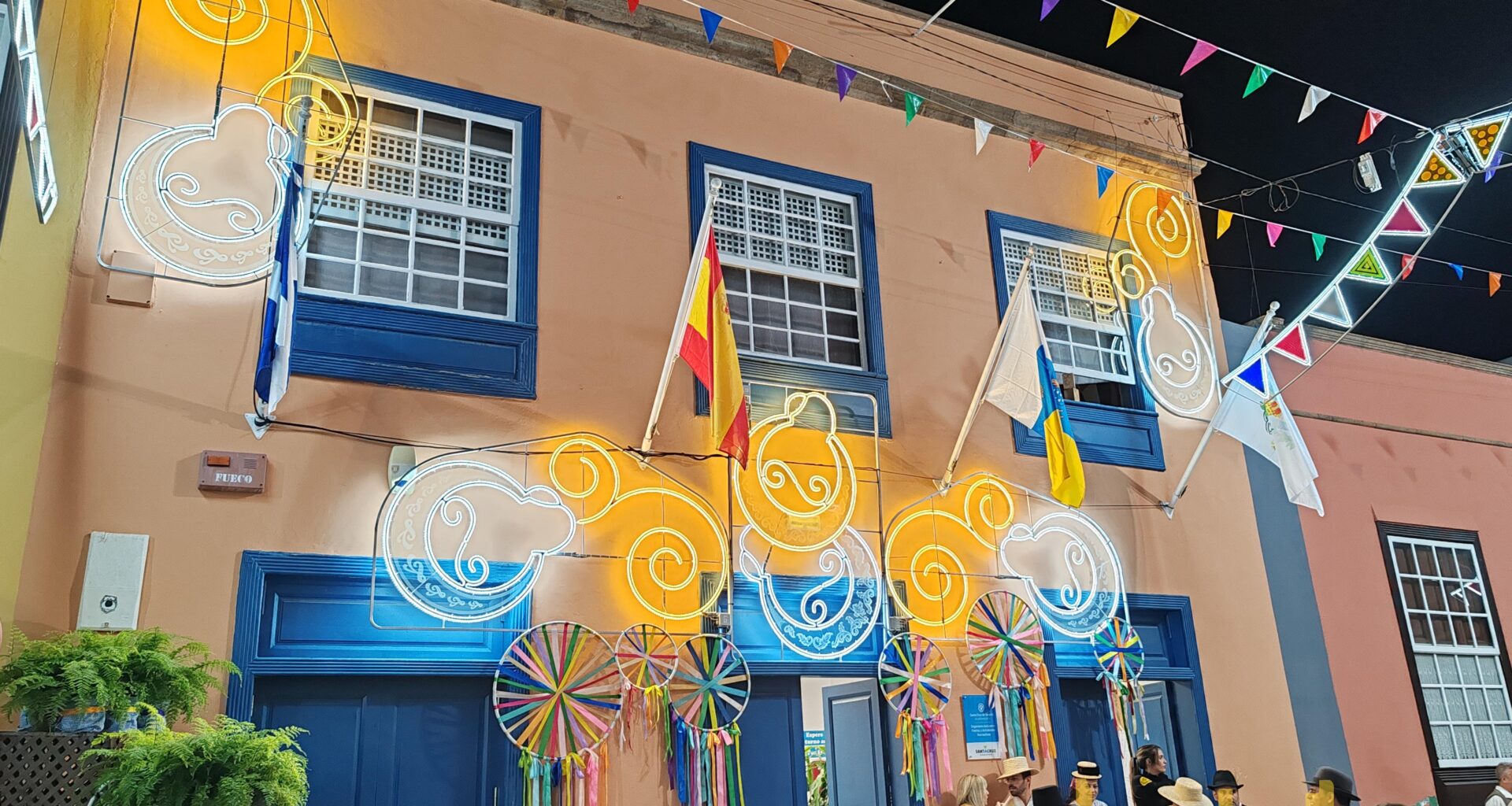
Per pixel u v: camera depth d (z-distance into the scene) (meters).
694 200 7.85
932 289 8.59
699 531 7.11
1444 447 10.79
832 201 8.50
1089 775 7.00
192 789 4.21
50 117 5.34
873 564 7.58
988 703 7.69
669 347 7.42
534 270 7.11
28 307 5.20
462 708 6.31
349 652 6.01
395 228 6.91
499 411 6.71
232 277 6.23
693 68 8.21
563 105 7.59
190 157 6.32
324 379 6.30
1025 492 8.34
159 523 5.68
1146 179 9.96
